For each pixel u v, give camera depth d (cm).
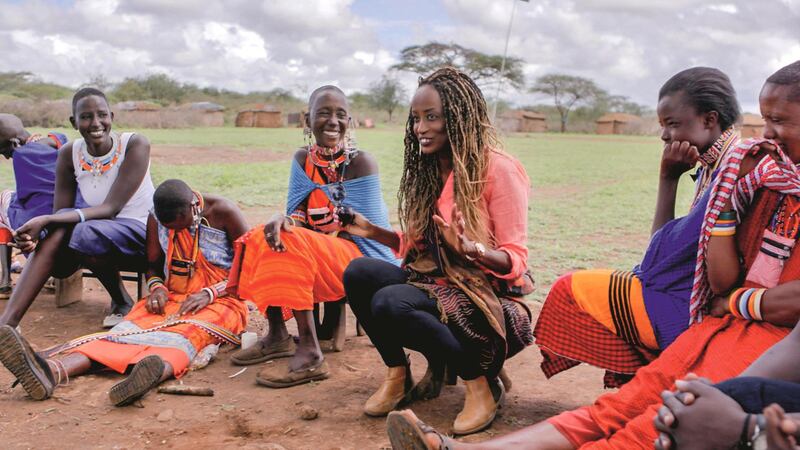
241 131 4688
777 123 261
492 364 346
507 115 7581
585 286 336
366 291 357
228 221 468
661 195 343
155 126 5109
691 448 207
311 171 454
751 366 238
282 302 400
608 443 249
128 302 527
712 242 270
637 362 337
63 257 492
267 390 397
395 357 362
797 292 253
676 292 312
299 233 404
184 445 330
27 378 372
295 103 9094
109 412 366
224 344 473
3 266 582
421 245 364
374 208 455
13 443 330
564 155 3095
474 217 343
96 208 498
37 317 533
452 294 338
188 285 460
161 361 360
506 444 261
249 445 323
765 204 263
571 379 416
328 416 361
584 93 9006
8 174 1409
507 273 340
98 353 408
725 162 270
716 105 320
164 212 443
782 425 183
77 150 517
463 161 342
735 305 267
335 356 452
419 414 365
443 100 341
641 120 8044
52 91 6975
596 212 1216
